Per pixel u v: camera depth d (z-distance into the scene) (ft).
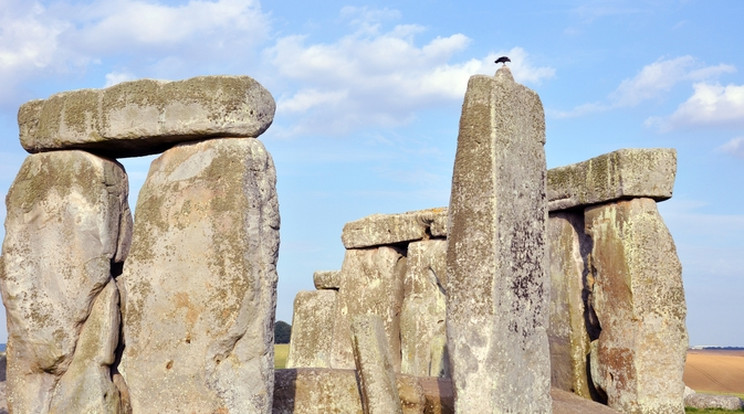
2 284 25.34
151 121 23.70
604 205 34.01
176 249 23.31
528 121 26.40
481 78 24.90
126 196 25.88
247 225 22.85
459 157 24.66
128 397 25.21
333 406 28.66
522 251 25.13
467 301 23.71
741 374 75.87
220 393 22.47
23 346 24.98
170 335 23.09
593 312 34.45
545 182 27.12
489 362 23.25
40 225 25.16
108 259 25.04
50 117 25.21
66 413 24.53
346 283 45.98
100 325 24.79
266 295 23.07
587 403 31.65
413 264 42.45
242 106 23.21
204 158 23.44
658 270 32.68
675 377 32.32
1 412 30.48
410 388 28.96
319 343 52.01
